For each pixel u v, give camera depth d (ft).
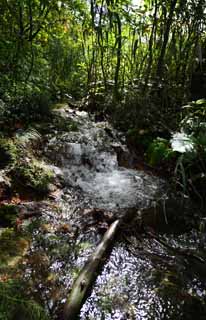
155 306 6.67
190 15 15.88
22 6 16.22
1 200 9.63
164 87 16.74
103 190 12.12
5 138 12.51
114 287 7.06
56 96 22.89
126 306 6.57
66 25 21.66
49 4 17.22
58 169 12.71
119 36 19.69
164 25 17.37
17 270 7.11
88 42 24.61
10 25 16.87
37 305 5.72
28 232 8.58
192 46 17.11
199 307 6.76
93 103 21.44
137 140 15.58
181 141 11.38
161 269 7.84
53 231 8.83
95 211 10.07
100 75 24.16
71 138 15.28
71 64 27.35
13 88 16.05
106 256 8.02
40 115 17.02
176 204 11.27
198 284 7.44
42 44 20.94
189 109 14.38
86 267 7.23
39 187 10.77
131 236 9.03
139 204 11.12
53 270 7.31
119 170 14.11
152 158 12.99
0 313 5.19
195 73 15.75
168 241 9.06
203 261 8.30
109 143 15.61
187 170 12.30
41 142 14.12
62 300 6.46
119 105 18.84
